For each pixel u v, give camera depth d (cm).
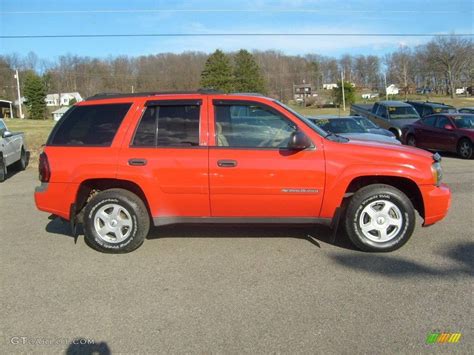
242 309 382
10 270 483
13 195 916
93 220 527
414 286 421
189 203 514
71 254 531
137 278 454
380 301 391
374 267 470
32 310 389
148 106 522
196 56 8944
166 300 403
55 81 10012
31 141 2214
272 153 501
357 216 511
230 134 510
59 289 432
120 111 527
